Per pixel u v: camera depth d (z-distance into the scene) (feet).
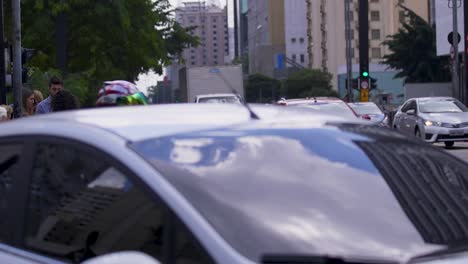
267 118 14.10
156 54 140.97
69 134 13.55
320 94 272.72
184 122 13.62
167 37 158.30
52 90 37.65
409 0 349.41
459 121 88.02
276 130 13.41
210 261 10.76
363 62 132.46
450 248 11.84
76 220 13.15
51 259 13.33
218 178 11.99
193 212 11.25
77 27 131.95
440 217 12.53
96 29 132.16
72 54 134.82
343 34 347.77
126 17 131.23
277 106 15.57
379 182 12.68
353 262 10.77
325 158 12.85
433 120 88.89
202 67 134.31
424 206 12.62
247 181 12.03
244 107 14.93
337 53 348.59
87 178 13.04
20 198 14.20
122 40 133.39
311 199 11.91
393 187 12.69
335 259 10.73
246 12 517.55
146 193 11.87
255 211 11.53
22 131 14.65
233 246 10.92
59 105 33.63
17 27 73.10
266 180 12.11
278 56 360.89
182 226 11.20
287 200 11.82
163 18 157.79
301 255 10.78
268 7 403.95
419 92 205.98
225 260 10.67
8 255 13.89
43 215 13.75
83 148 13.16
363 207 12.00
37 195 13.97
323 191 12.10
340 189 12.24
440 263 11.15
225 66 134.41
